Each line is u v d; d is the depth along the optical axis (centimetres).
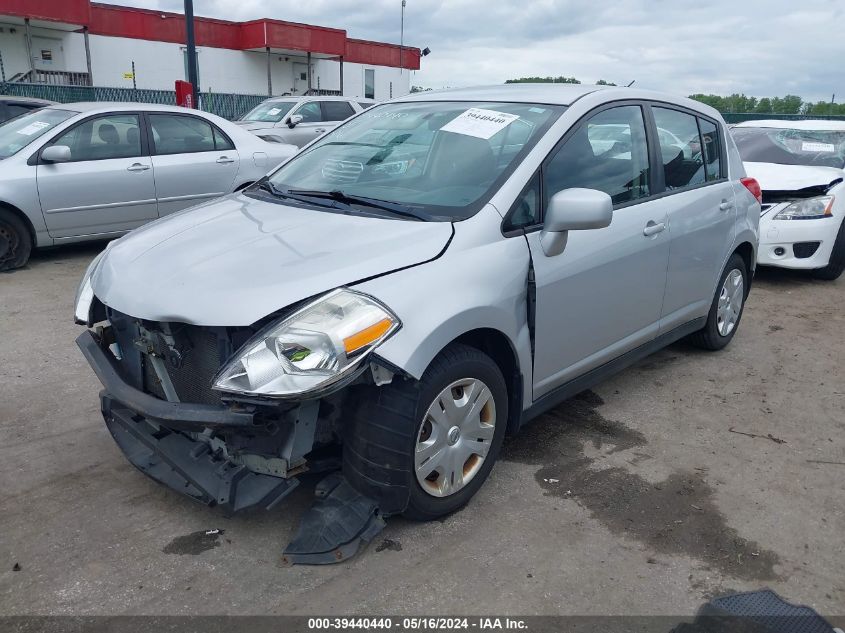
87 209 717
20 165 681
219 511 272
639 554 278
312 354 237
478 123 352
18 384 427
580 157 346
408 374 251
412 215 303
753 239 498
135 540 279
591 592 255
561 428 386
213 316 248
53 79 2439
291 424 251
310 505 304
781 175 720
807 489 329
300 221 309
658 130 406
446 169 334
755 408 418
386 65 3488
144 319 264
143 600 247
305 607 245
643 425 392
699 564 273
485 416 302
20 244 693
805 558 278
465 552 276
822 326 582
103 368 293
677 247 408
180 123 782
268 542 280
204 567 264
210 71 2905
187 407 249
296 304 248
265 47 2883
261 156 834
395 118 394
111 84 2644
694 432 385
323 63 3256
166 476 290
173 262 282
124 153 739
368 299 252
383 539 282
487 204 304
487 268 289
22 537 280
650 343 416
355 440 266
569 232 329
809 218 691
